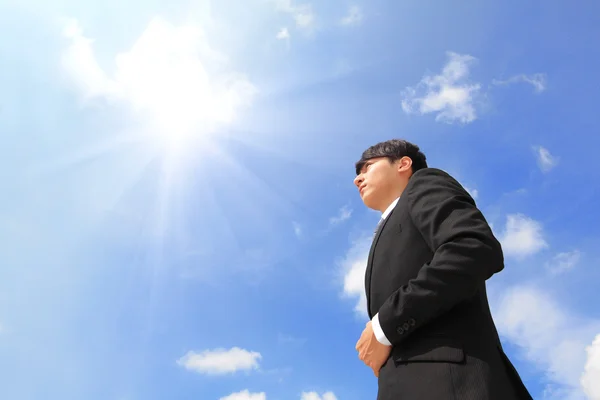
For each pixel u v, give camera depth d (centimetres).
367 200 196
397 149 198
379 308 161
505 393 137
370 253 170
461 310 148
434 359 140
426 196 160
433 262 144
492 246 144
